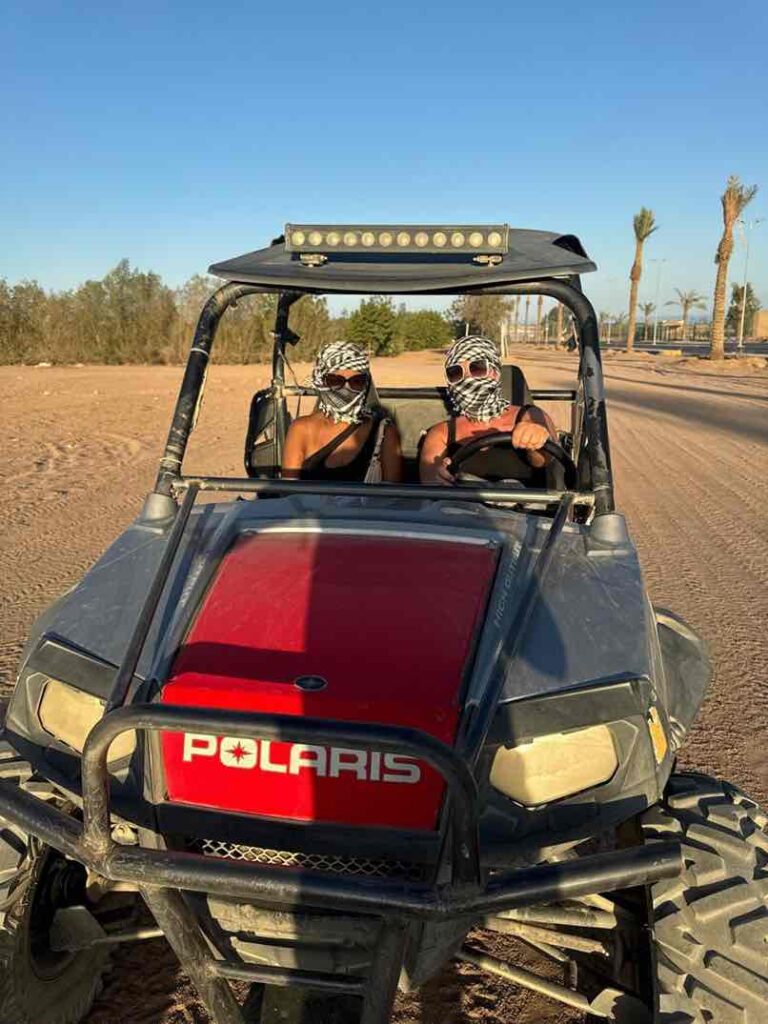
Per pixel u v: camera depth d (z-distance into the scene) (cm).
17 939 235
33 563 725
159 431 1594
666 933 213
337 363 363
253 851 221
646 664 235
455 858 187
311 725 184
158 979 301
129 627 249
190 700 218
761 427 1959
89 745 191
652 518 996
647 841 234
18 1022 242
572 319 365
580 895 195
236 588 256
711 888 218
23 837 237
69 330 4381
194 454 1318
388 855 211
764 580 748
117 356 4428
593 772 224
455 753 184
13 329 4272
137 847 199
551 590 257
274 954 223
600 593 258
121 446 1403
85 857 198
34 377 3016
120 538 293
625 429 1881
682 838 231
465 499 281
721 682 536
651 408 2350
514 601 249
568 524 296
